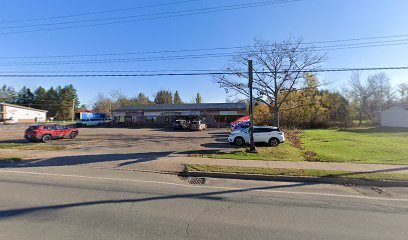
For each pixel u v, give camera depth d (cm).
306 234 475
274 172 1021
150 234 465
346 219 556
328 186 877
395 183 887
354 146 1895
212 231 483
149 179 961
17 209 594
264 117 4834
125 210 598
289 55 2667
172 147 1947
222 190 806
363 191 812
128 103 9319
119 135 3178
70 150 1783
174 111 5303
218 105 5491
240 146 1973
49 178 963
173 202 669
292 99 3997
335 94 5256
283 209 622
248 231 486
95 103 9938
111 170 1134
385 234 479
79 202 654
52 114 10438
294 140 2412
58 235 455
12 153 1623
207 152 1622
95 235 457
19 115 7269
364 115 6831
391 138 2525
